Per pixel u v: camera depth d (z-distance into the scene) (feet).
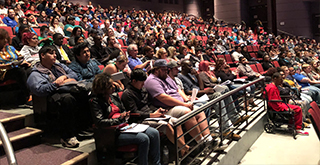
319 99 18.80
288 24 62.34
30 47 11.33
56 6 34.73
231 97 12.59
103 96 7.66
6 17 22.53
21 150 8.04
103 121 7.25
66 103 8.14
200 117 9.59
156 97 9.75
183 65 13.74
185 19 59.26
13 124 8.69
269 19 64.03
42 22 26.66
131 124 7.93
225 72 17.04
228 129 11.19
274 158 10.89
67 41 19.86
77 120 8.73
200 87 13.83
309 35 60.64
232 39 44.91
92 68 11.05
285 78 18.98
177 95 10.62
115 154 7.47
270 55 34.68
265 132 14.46
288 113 13.51
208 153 9.19
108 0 55.62
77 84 8.46
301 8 60.64
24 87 10.34
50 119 8.56
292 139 13.03
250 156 11.28
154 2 64.18
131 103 8.79
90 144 8.39
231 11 66.90
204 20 67.36
